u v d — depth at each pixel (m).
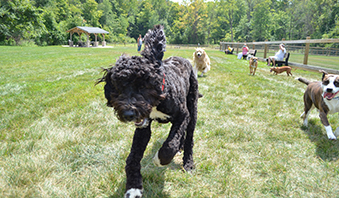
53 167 2.98
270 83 9.09
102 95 6.47
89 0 73.38
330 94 3.89
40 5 51.50
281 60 15.40
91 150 3.46
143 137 2.51
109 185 2.66
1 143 3.60
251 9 98.44
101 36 63.06
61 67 12.30
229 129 4.41
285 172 3.07
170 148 2.33
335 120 4.92
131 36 108.88
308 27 71.56
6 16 37.97
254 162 3.30
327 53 14.37
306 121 4.71
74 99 5.97
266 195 2.61
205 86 8.23
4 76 9.48
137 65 1.93
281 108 5.80
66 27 55.31
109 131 4.17
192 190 2.68
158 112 2.42
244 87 8.11
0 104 5.53
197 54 9.70
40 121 4.53
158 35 2.24
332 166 3.18
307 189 2.71
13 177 2.68
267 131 4.38
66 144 3.58
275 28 80.56
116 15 99.81
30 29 41.12
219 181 2.82
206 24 89.00
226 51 29.97
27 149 3.44
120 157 3.29
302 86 8.80
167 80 2.38
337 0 62.31
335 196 2.60
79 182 2.73
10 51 24.72
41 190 2.54
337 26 56.25
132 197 2.26
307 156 3.51
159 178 2.79
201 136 4.11
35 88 7.22
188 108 3.15
